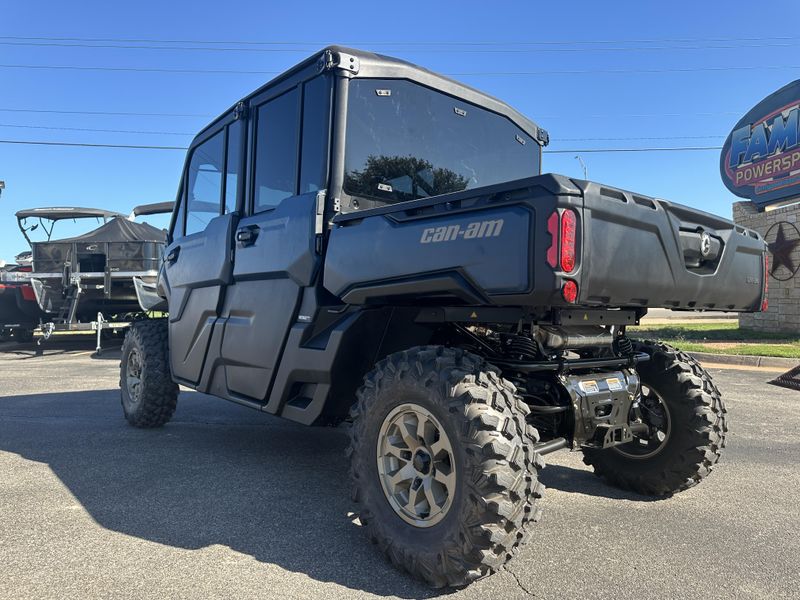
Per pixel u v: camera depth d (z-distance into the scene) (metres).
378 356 3.36
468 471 2.46
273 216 3.88
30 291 13.06
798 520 3.44
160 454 4.81
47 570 2.72
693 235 3.10
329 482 4.08
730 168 16.56
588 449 4.01
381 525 2.82
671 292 2.93
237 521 3.34
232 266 4.30
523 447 2.51
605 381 3.19
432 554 2.55
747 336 14.09
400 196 3.83
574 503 3.72
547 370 3.11
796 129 14.65
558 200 2.34
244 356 4.08
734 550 3.01
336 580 2.66
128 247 12.14
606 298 2.56
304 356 3.46
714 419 3.58
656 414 3.71
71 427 5.86
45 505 3.59
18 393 7.98
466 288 2.62
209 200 4.91
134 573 2.70
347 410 3.59
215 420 6.24
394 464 2.87
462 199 2.68
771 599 2.51
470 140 4.31
